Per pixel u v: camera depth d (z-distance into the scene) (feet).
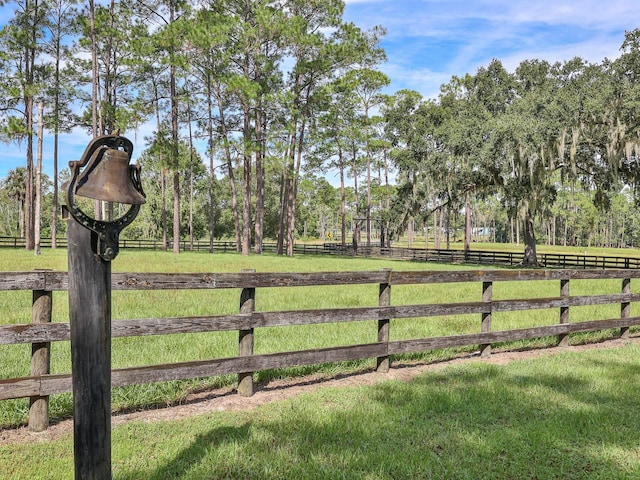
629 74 98.07
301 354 16.31
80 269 6.76
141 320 13.67
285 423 13.01
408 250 145.79
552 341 25.29
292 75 130.52
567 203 281.13
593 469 10.93
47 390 12.32
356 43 121.80
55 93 113.70
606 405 14.84
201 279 14.57
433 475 10.48
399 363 20.42
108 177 6.87
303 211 312.50
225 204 231.09
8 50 107.14
